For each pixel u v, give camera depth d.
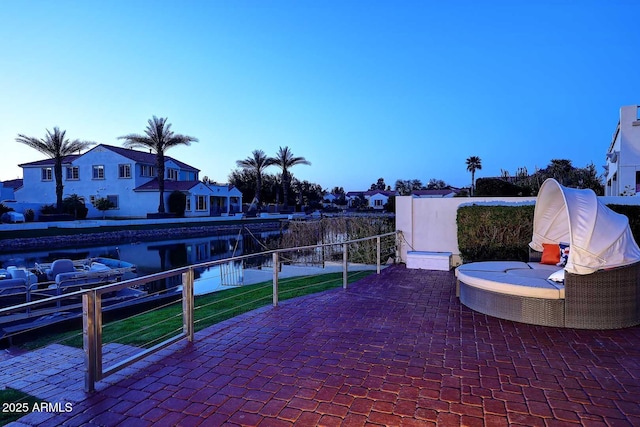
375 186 94.94
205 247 23.05
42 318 7.69
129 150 39.19
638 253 4.59
